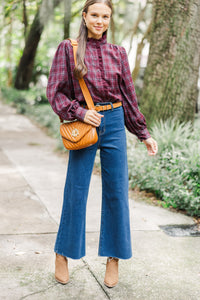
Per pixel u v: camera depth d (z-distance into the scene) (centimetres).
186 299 197
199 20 433
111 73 191
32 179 439
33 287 201
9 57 1450
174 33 435
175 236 286
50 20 544
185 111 456
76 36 204
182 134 438
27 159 552
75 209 199
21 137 757
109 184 203
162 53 445
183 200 343
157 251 257
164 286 209
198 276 223
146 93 464
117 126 198
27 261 232
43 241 265
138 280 215
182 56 440
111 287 205
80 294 197
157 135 421
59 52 190
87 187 201
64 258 207
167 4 431
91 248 256
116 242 204
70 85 194
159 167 379
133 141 469
